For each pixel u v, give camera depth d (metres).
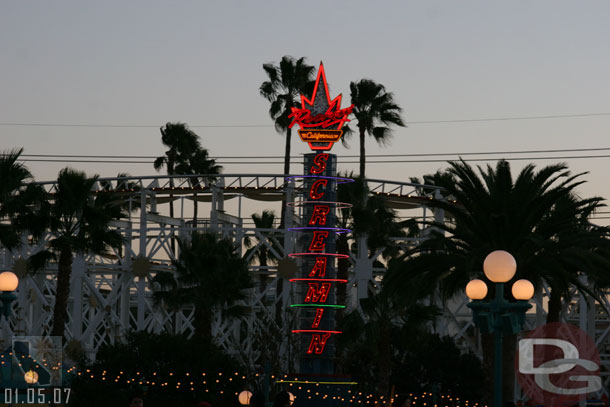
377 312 63.28
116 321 87.00
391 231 74.94
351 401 66.50
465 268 46.41
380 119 104.31
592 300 80.88
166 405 59.34
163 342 61.50
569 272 50.03
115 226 88.81
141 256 86.94
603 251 50.31
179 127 126.88
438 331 83.56
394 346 76.62
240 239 86.12
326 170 64.62
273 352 71.12
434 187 89.75
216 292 70.00
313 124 65.25
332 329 63.50
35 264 64.81
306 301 63.53
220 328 90.00
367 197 73.88
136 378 60.72
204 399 59.47
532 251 47.72
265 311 76.38
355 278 84.88
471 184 48.22
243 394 46.75
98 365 61.16
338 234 71.56
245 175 87.38
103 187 91.69
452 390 76.38
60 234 66.94
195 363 61.41
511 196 46.97
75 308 85.81
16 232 63.84
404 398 21.84
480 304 23.41
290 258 83.88
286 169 111.00
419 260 49.03
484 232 47.59
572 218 48.56
